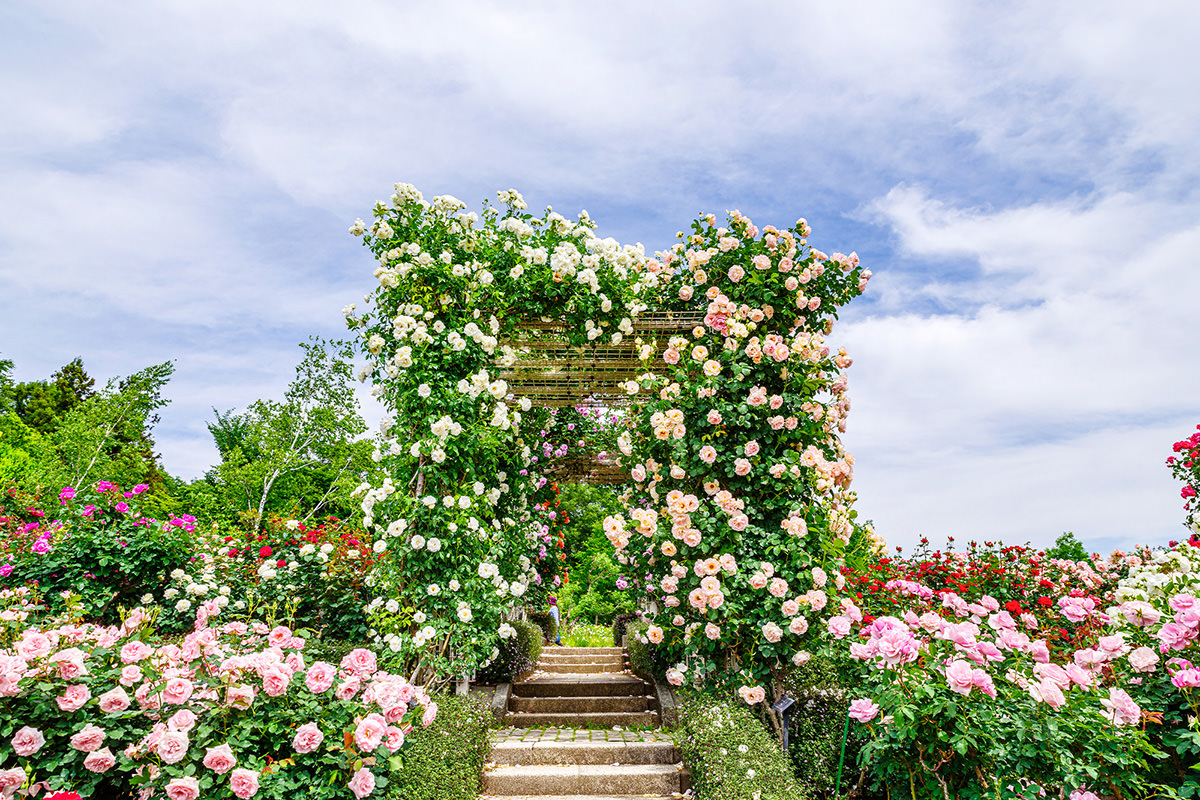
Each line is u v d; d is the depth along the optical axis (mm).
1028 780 2904
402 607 4809
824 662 4559
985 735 2775
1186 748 2775
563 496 14352
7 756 2688
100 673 3014
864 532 5883
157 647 3320
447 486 5023
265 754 3053
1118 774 2779
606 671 8125
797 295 5469
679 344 5320
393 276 5148
